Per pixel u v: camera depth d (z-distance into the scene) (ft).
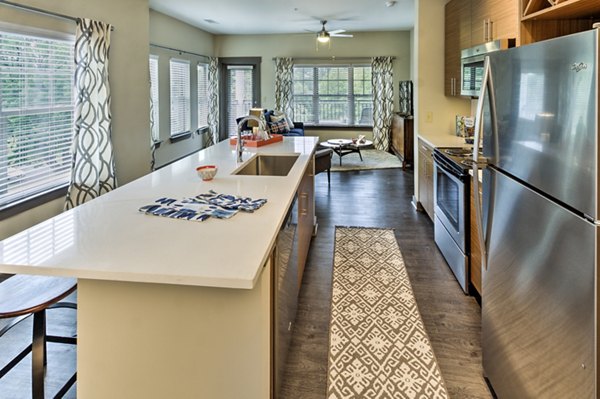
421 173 15.57
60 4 11.50
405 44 30.50
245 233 5.08
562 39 3.87
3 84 10.35
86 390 4.58
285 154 11.21
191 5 20.45
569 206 3.86
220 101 31.83
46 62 11.68
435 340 7.58
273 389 5.28
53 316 8.30
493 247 5.75
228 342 4.39
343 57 30.99
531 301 4.68
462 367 6.82
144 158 15.33
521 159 4.79
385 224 14.61
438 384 6.43
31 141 11.32
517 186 4.92
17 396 6.14
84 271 4.06
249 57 31.30
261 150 11.85
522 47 4.70
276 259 5.32
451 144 12.66
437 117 15.57
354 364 6.93
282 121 28.22
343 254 11.78
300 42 30.94
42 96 11.62
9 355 7.10
